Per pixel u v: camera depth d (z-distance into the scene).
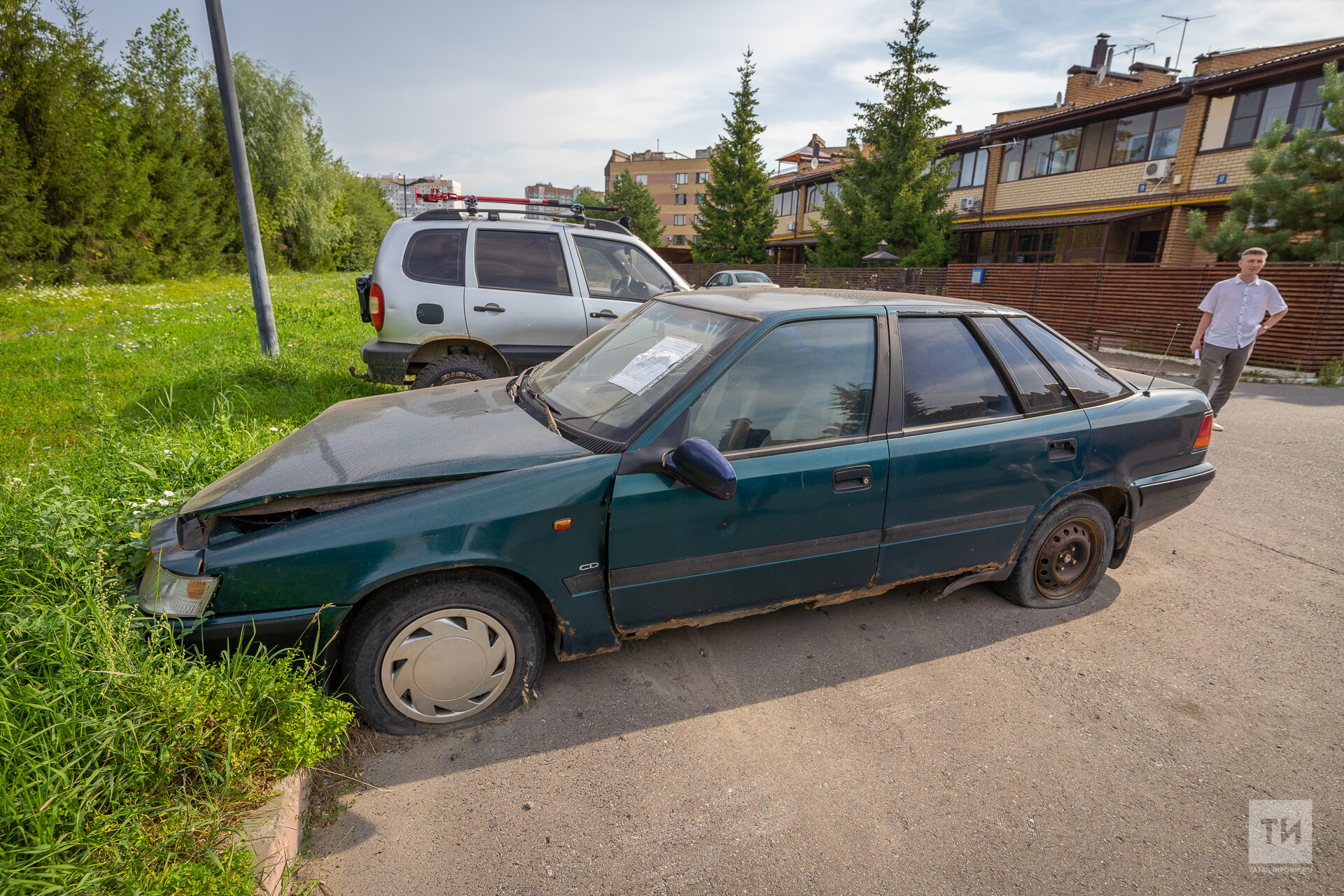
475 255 5.92
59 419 5.46
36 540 2.72
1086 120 21.98
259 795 2.01
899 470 2.97
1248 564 4.27
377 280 5.77
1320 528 4.84
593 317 6.14
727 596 2.86
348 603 2.31
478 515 2.40
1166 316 13.79
